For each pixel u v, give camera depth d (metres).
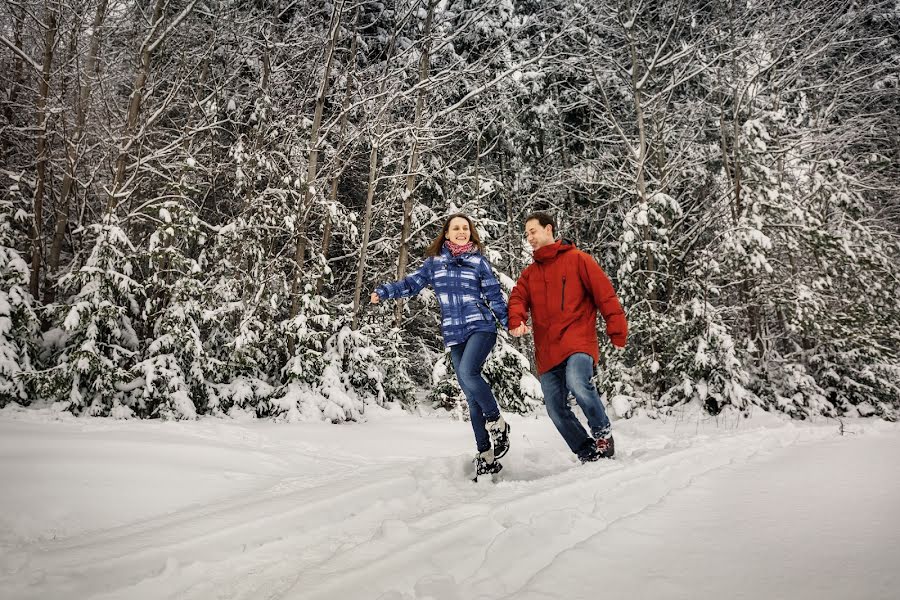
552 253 3.25
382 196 11.65
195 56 8.58
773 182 9.52
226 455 3.55
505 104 11.53
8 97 7.95
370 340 8.91
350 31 9.87
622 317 3.03
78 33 6.96
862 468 2.10
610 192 12.18
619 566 1.26
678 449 2.97
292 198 8.32
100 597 1.46
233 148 8.05
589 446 3.21
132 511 2.41
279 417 6.59
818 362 8.85
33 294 6.64
